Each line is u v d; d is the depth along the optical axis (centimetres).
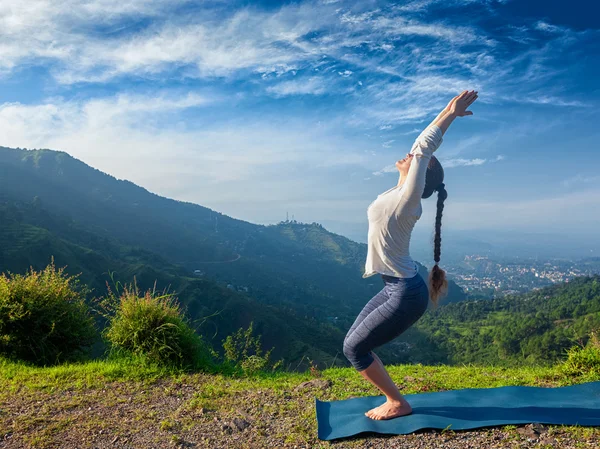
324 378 507
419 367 623
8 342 630
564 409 328
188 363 562
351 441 307
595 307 6225
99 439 329
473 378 477
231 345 641
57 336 665
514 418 312
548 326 5916
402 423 318
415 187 288
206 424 356
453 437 296
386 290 312
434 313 10206
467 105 310
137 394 446
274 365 643
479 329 7906
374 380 327
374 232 304
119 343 564
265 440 321
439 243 320
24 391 449
